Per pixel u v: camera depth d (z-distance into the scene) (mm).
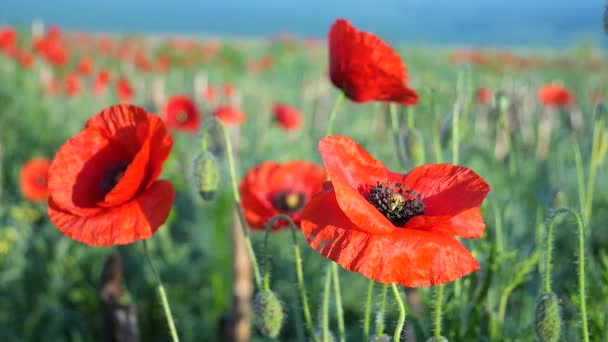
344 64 433
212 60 3180
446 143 504
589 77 3072
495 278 480
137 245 873
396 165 1021
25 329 748
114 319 537
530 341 438
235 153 933
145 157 374
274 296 403
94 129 406
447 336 427
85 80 2057
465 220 350
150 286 816
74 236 378
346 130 1345
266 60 2617
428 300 427
